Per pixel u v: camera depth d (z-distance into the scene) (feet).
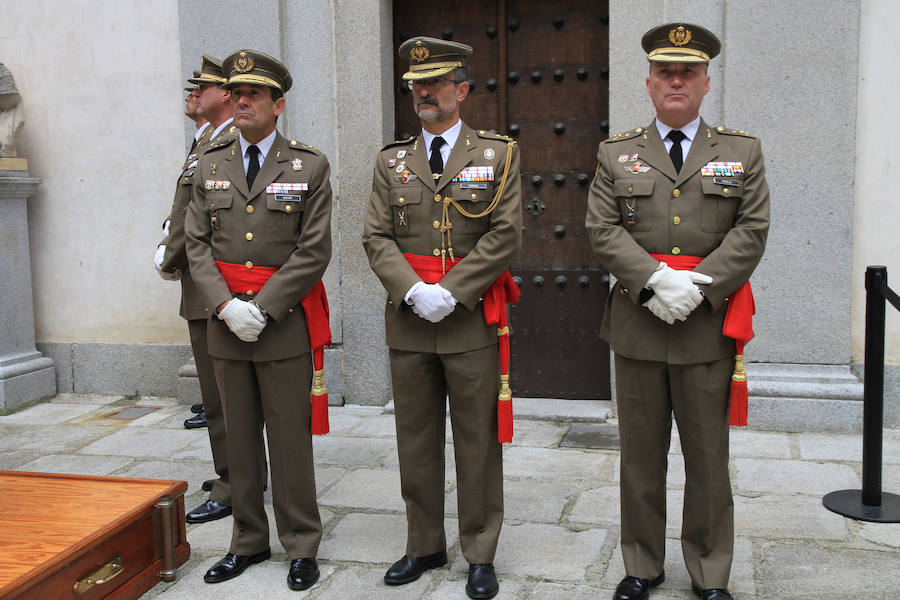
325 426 9.70
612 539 10.25
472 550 9.12
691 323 8.24
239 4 15.98
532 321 16.19
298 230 9.50
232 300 9.08
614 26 14.44
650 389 8.52
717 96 14.34
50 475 9.46
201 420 15.57
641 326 8.43
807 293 14.08
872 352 10.50
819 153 13.80
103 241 17.84
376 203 9.38
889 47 13.66
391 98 16.20
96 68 17.48
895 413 14.16
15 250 17.57
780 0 13.70
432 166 9.11
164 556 8.81
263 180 9.36
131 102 17.34
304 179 9.40
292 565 9.37
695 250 8.27
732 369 8.48
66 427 15.76
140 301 17.80
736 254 8.05
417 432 9.31
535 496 11.68
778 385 14.11
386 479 12.55
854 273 14.17
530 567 9.55
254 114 9.24
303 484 9.50
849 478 11.96
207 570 9.68
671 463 12.69
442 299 8.61
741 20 13.88
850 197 13.78
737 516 10.77
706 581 8.48
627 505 8.78
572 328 16.03
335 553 10.09
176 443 14.64
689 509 8.63
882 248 13.99
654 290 8.02
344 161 15.93
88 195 17.81
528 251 16.14
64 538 7.70
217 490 11.52
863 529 10.31
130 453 14.12
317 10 15.76
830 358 14.12
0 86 17.28
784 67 13.80
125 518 8.16
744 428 14.32
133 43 17.21
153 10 17.04
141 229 17.58
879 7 13.62
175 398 17.75
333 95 15.88
